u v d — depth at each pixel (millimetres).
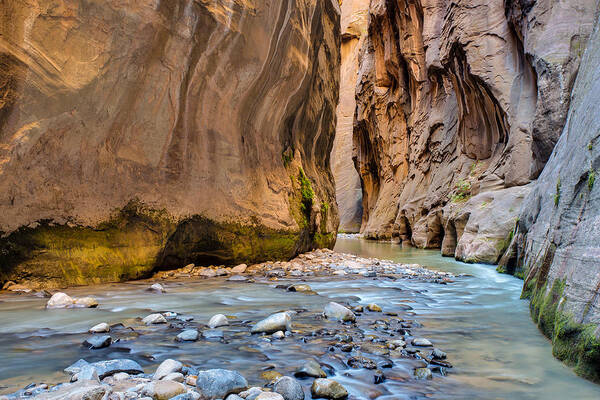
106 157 5113
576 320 2316
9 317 3232
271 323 2885
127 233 5215
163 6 5410
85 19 4695
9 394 1727
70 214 4688
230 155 6820
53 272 4516
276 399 1649
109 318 3266
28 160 4379
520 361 2371
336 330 2975
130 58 5191
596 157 2875
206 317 3373
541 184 5996
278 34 7355
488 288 5316
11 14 4168
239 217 6750
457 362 2346
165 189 5773
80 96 4762
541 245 4848
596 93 3480
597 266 2324
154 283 4996
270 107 7891
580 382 2043
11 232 4227
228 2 6176
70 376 1993
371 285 5391
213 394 1731
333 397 1802
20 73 4258
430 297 4602
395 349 2539
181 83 5914
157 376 1948
